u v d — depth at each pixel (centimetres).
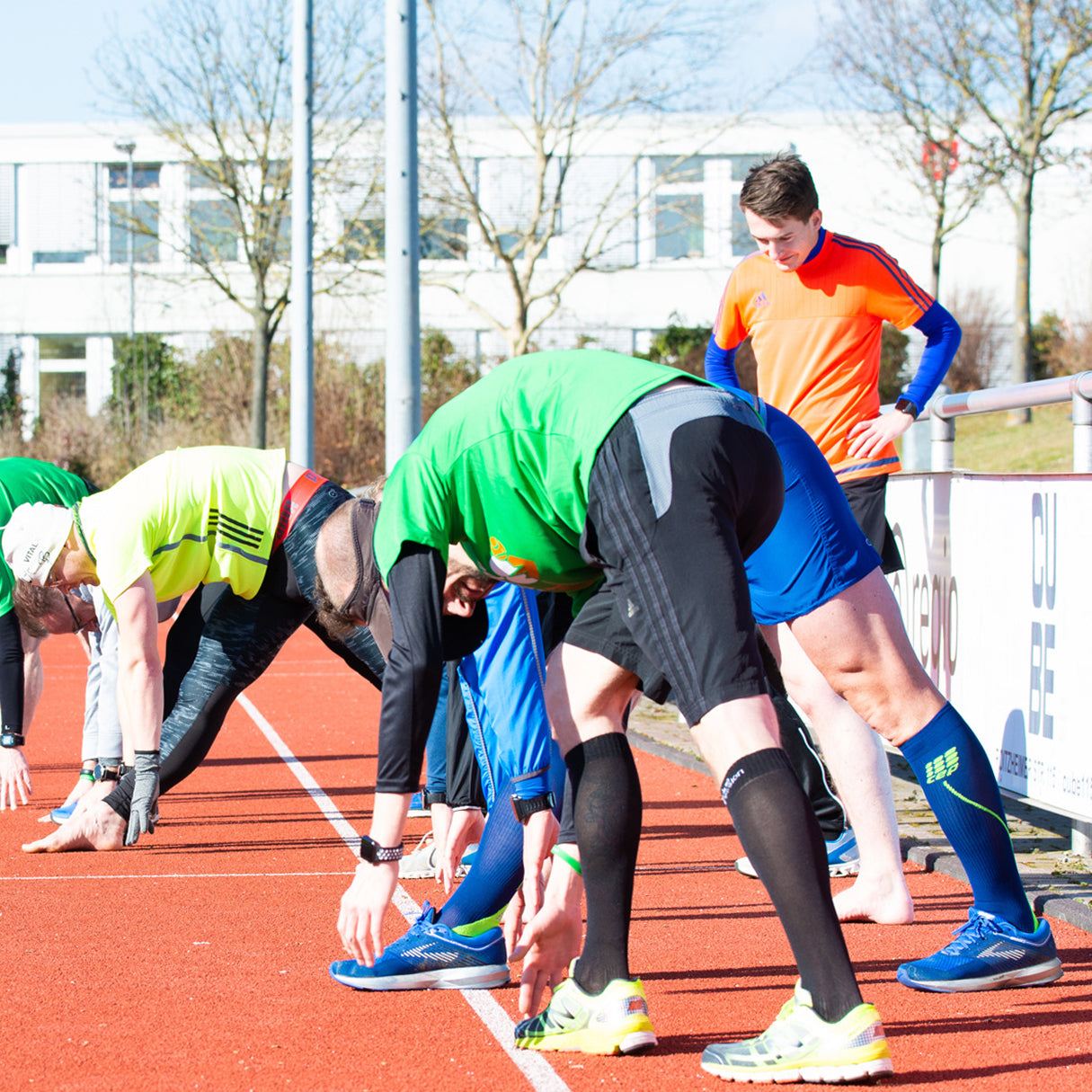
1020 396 750
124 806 767
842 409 664
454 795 585
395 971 504
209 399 4341
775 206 630
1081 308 4122
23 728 801
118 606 689
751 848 379
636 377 407
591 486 396
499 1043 442
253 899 650
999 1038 440
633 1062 421
